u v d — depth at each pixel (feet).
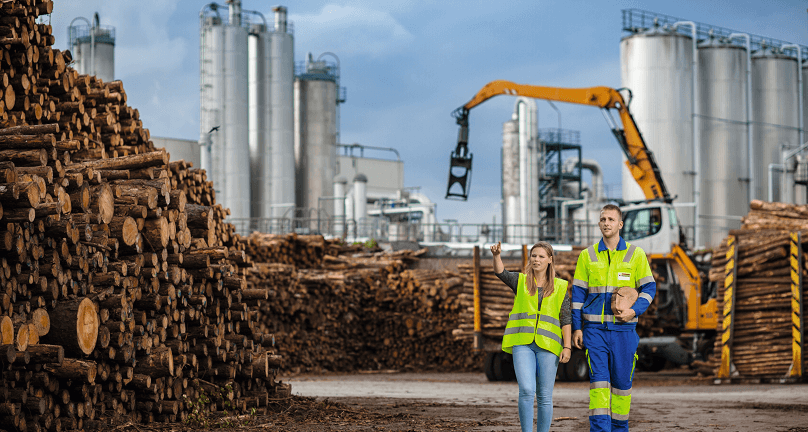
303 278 75.41
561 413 33.60
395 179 228.22
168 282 26.17
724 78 155.94
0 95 25.35
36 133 21.38
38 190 19.62
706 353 65.51
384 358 81.61
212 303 29.40
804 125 169.68
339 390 48.67
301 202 188.14
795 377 52.85
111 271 23.27
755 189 159.22
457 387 53.57
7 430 19.93
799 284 53.31
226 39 163.94
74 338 20.81
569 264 64.90
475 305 62.49
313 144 188.85
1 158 20.83
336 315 78.23
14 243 19.16
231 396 28.73
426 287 78.64
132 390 24.89
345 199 180.45
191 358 26.94
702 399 41.01
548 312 21.12
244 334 31.60
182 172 39.81
